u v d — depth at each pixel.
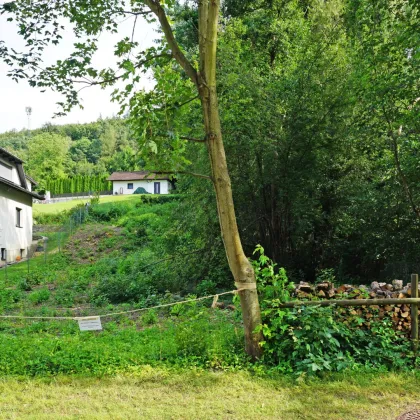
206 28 6.46
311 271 15.55
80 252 26.28
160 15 6.69
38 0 7.14
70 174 81.88
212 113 6.48
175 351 6.95
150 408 5.19
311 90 13.73
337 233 15.29
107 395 5.62
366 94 11.83
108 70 7.29
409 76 11.05
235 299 7.08
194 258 14.84
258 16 18.36
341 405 5.16
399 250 13.45
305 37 14.70
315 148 13.79
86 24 7.30
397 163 12.28
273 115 13.78
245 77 13.68
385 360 6.38
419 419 4.77
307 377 5.94
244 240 14.82
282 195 14.00
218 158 6.50
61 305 14.00
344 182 14.51
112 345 7.58
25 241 29.50
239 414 4.98
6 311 13.16
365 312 6.82
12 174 28.89
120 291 14.52
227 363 6.46
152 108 6.67
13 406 5.33
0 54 7.10
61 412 5.16
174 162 6.69
